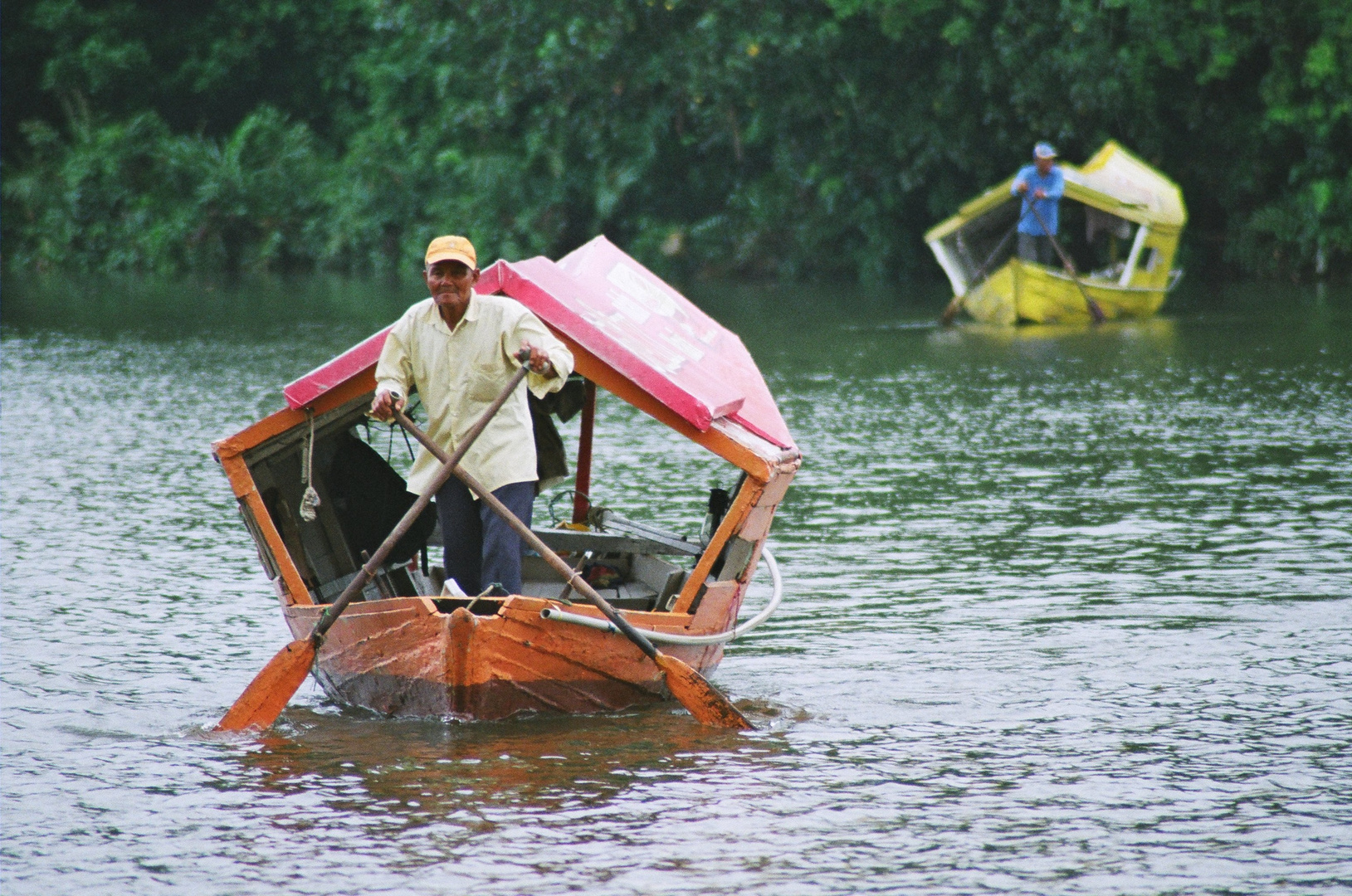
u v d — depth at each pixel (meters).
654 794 21.03
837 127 130.00
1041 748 22.97
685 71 131.25
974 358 72.69
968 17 119.75
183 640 29.22
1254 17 112.88
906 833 19.72
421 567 30.61
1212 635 28.86
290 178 156.25
